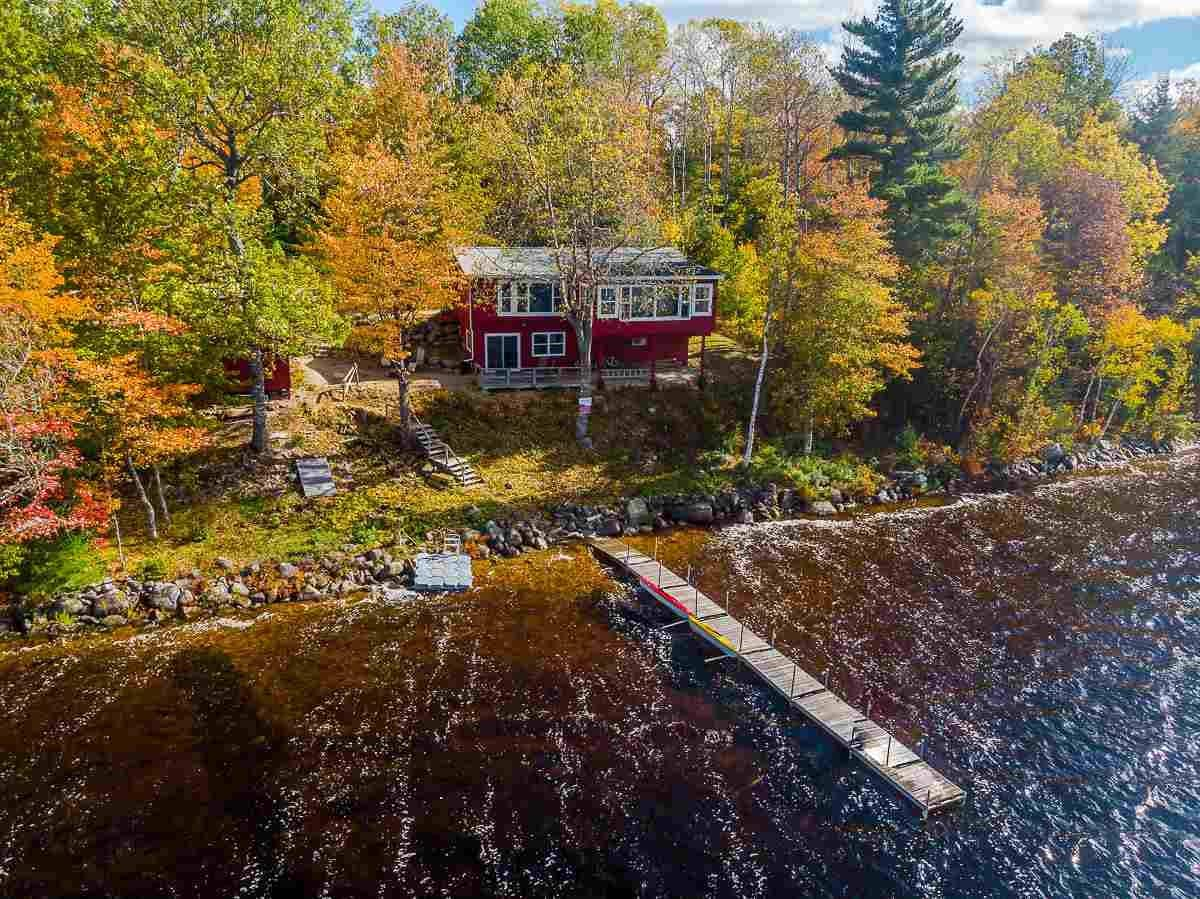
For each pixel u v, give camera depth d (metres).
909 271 44.53
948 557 30.62
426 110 47.31
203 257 28.95
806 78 42.97
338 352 41.59
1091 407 48.28
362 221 31.06
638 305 40.47
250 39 27.73
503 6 59.34
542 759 18.58
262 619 24.47
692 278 39.75
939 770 18.70
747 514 34.16
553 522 31.55
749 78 60.31
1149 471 42.50
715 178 67.62
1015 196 46.91
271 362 32.84
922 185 45.22
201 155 31.36
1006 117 50.19
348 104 33.69
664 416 39.22
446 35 60.44
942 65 45.75
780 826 16.89
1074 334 43.72
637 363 43.84
